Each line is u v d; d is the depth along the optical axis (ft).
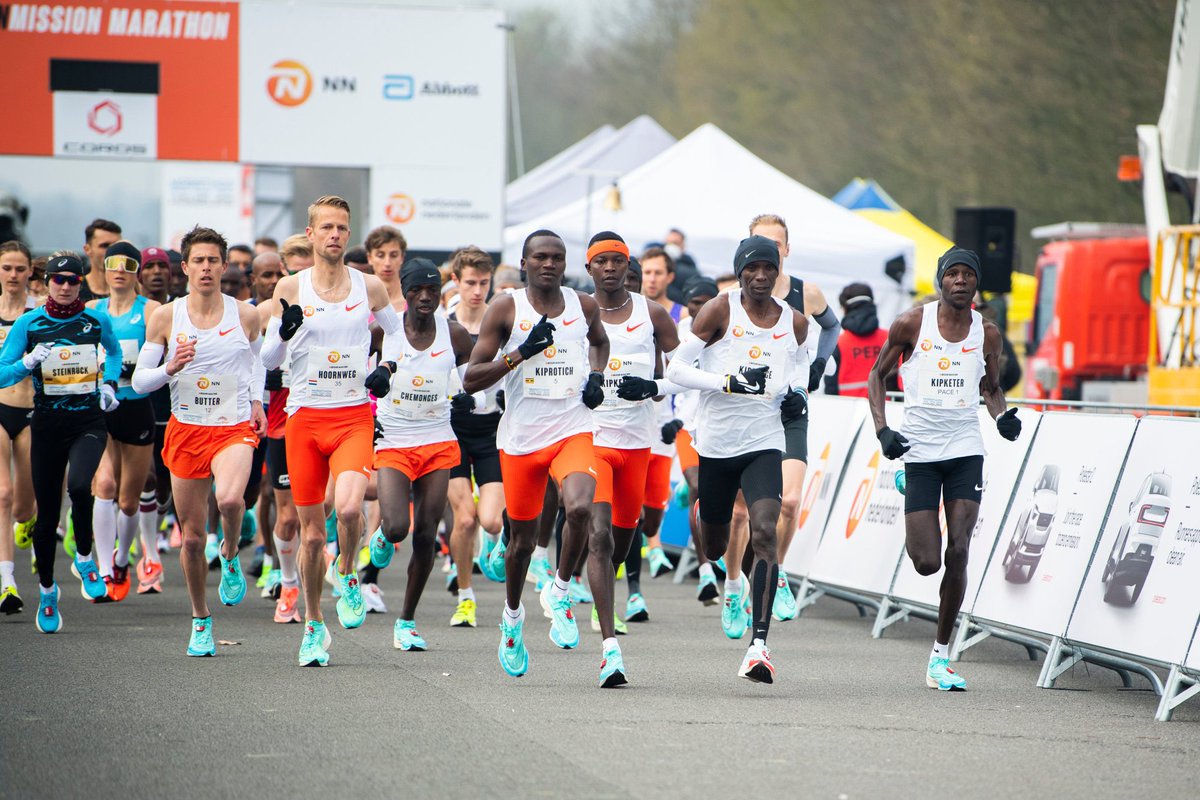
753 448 87.20
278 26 226.79
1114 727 78.02
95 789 60.85
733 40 561.02
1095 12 370.94
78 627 104.78
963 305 86.07
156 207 328.90
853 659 98.73
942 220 471.62
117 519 118.83
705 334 88.02
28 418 110.32
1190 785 64.59
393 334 92.32
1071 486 94.38
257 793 60.13
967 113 409.49
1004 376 151.33
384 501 92.58
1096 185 379.96
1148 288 229.66
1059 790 62.85
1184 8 190.19
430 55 229.45
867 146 501.56
